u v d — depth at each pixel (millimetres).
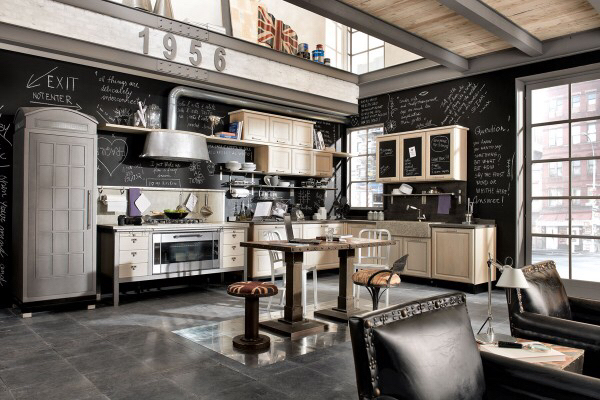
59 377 2971
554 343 2326
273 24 7555
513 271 2400
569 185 5793
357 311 4664
